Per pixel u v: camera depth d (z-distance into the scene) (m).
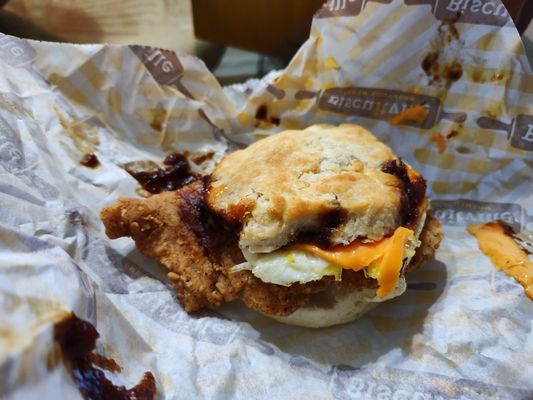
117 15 0.32
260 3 0.26
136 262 0.17
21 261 0.12
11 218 0.15
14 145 0.16
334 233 0.15
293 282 0.15
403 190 0.16
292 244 0.15
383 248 0.15
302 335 0.16
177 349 0.15
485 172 0.20
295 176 0.16
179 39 0.30
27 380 0.10
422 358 0.15
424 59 0.20
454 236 0.19
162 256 0.16
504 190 0.20
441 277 0.17
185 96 0.21
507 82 0.19
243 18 0.27
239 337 0.16
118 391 0.12
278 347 0.15
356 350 0.15
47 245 0.14
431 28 0.19
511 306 0.16
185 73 0.21
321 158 0.16
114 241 0.17
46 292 0.12
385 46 0.20
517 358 0.14
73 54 0.19
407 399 0.14
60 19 0.30
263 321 0.16
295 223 0.15
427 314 0.16
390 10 0.19
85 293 0.13
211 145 0.22
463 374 0.14
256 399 0.14
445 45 0.19
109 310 0.14
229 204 0.16
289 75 0.21
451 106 0.20
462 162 0.20
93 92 0.20
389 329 0.16
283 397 0.14
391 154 0.18
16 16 0.30
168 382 0.14
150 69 0.20
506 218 0.19
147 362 0.14
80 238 0.16
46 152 0.17
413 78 0.20
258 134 0.22
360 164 0.16
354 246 0.15
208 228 0.17
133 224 0.16
